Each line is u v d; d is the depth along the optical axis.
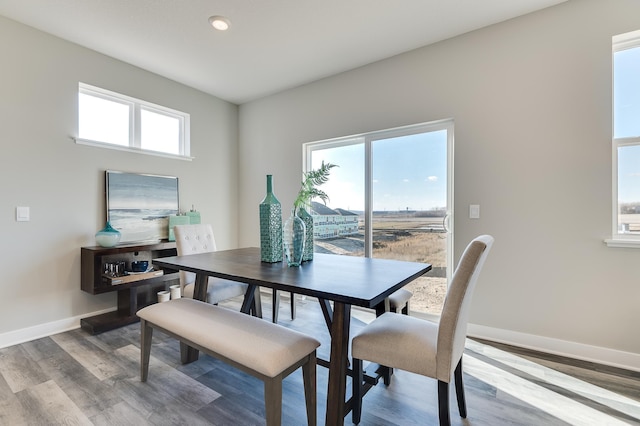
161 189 3.41
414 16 2.36
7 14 2.34
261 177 4.09
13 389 1.80
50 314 2.63
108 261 2.86
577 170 2.21
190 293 2.37
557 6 2.25
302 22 2.43
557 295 2.28
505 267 2.46
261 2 2.19
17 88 2.46
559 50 2.25
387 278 1.58
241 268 1.86
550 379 1.92
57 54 2.66
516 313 2.42
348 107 3.28
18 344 2.41
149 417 1.57
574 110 2.21
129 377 1.94
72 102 2.75
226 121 4.16
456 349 1.35
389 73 3.00
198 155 3.82
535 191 2.35
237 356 1.36
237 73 3.35
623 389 1.81
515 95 2.41
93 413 1.60
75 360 2.16
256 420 1.55
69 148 2.75
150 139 3.42
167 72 3.32
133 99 3.19
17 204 2.46
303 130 3.66
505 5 2.25
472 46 2.58
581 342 2.20
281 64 3.13
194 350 2.14
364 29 2.53
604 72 2.12
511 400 1.71
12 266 2.44
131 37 2.65
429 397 1.76
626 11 2.05
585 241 2.19
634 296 2.05
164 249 3.29
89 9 2.28
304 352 1.41
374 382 1.66
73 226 2.77
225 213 4.16
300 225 1.96
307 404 1.46
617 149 2.15
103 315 2.86
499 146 2.48
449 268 2.85
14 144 2.45
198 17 2.37
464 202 2.63
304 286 1.42
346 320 1.43
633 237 2.10
